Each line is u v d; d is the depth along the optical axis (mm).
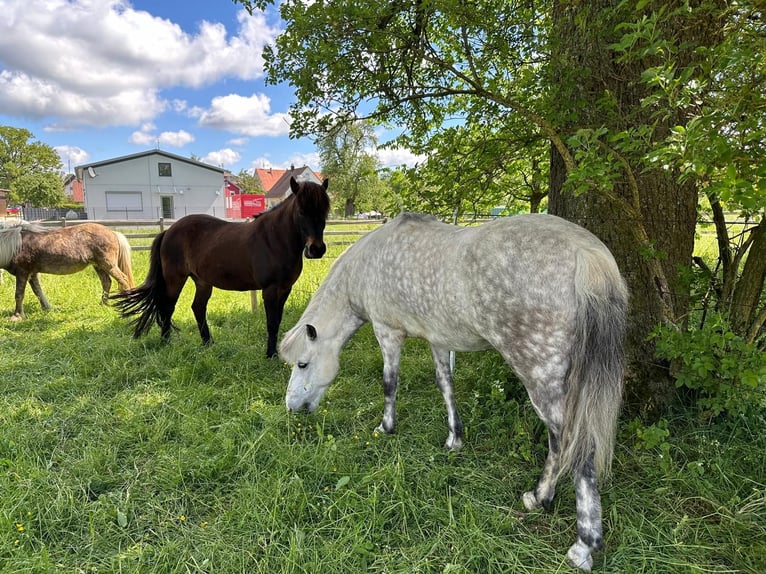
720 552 1899
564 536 2078
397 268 2568
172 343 5012
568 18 2844
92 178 31719
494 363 3465
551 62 2777
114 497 2416
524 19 3074
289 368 4262
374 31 2979
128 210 33062
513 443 2738
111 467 2701
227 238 4664
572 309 1854
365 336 5098
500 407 3121
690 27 2234
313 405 3166
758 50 1628
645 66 2566
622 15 2371
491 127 3633
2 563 1934
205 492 2486
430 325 2482
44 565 1933
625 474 2402
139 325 5047
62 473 2631
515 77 3277
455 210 4090
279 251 4387
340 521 2182
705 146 1535
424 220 2678
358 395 3672
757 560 1839
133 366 4332
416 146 4047
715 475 2324
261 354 4602
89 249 6723
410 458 2674
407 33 3186
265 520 2170
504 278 1996
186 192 34625
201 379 4082
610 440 1875
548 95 2727
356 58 3154
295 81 3100
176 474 2562
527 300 1938
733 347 2205
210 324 5863
